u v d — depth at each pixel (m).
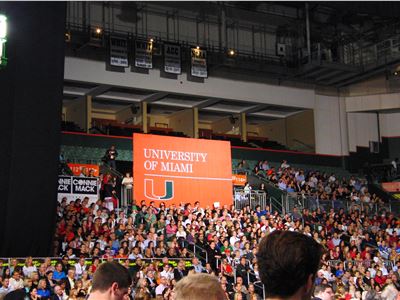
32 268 18.78
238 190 30.67
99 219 23.05
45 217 20.64
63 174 27.00
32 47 21.16
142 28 35.34
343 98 40.12
